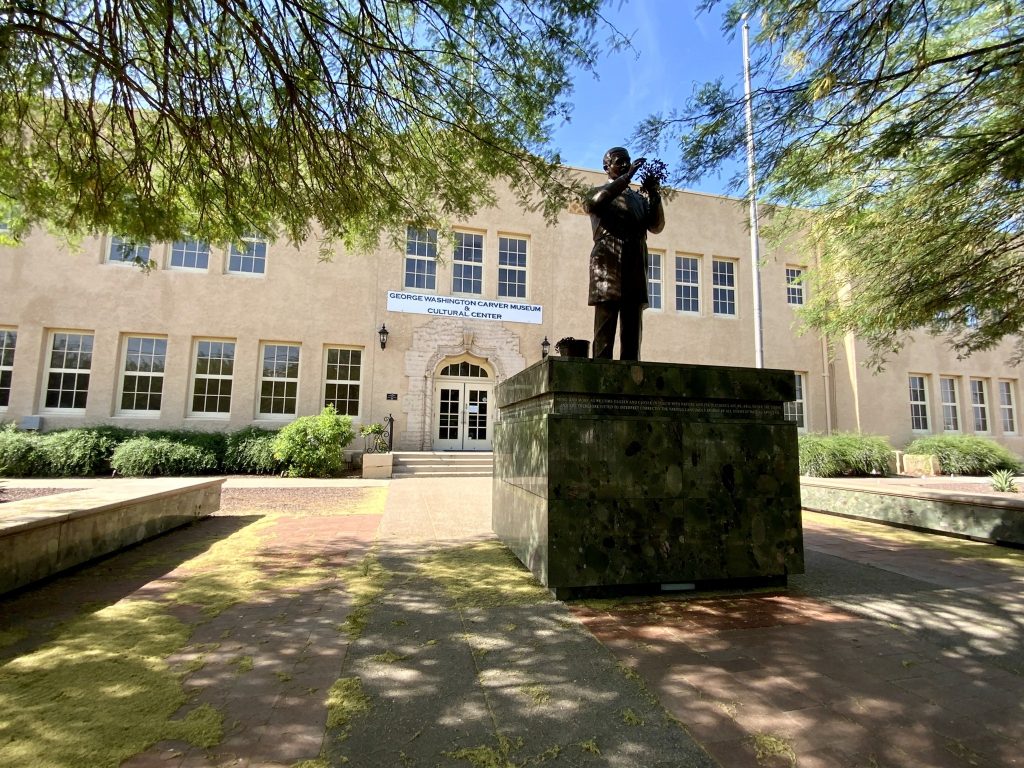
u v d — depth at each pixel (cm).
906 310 772
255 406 1480
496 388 644
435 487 1116
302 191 555
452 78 440
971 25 524
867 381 1889
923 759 202
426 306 1598
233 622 335
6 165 511
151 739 206
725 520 420
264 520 725
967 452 1677
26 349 1366
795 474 442
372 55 417
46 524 414
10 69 394
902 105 524
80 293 1405
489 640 312
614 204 500
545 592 404
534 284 1698
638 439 407
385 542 584
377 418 1527
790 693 252
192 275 1471
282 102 443
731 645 310
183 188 559
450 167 540
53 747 200
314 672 267
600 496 394
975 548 603
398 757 198
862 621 354
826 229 809
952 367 2019
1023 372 2120
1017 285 706
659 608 376
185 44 391
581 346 448
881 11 403
